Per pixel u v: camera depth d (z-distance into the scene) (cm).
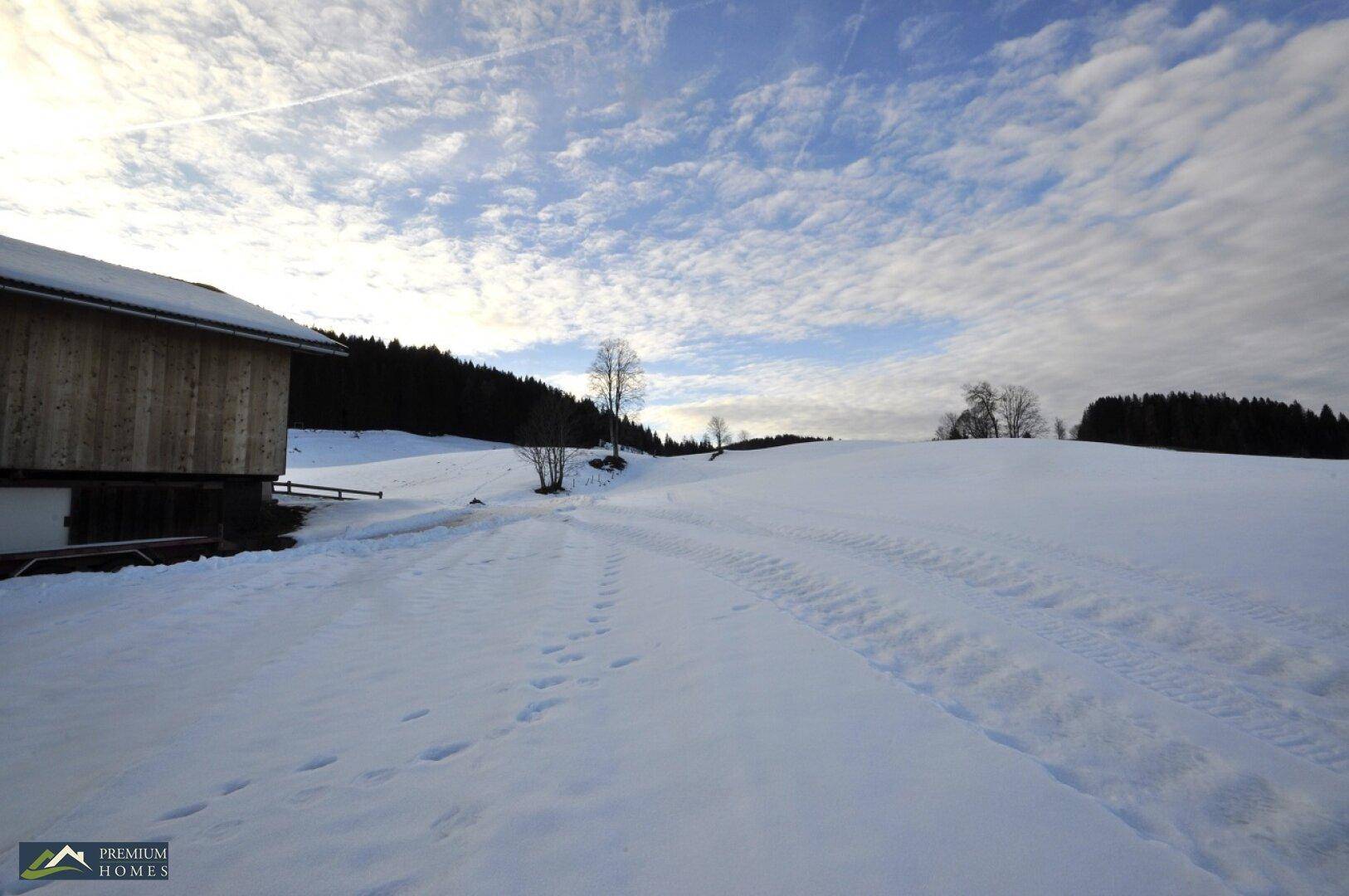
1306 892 198
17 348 1335
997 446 2611
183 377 1605
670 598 651
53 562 1283
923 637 475
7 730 376
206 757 327
